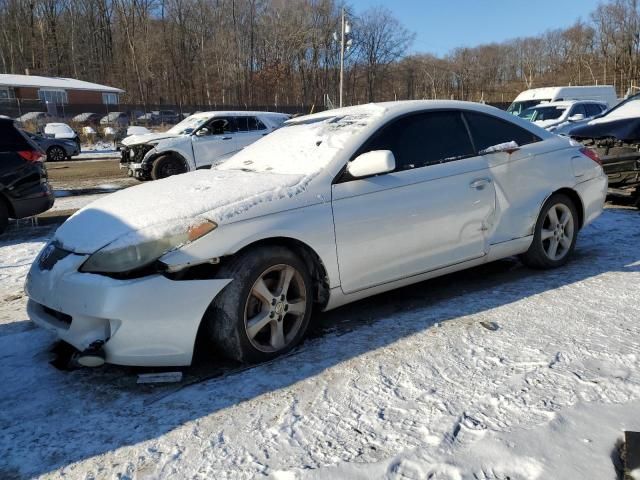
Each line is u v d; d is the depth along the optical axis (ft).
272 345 10.61
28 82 156.46
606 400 8.47
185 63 205.87
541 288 13.98
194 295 9.64
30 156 24.25
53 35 212.84
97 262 9.65
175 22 203.31
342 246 11.23
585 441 7.47
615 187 24.30
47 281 10.12
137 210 10.59
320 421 8.42
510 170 14.16
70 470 7.56
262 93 207.51
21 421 8.80
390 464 7.27
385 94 231.71
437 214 12.60
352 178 11.66
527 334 11.10
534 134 15.37
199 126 42.09
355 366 10.14
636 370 9.35
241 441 8.02
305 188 11.10
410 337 11.30
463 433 7.86
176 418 8.71
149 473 7.42
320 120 14.15
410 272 12.41
